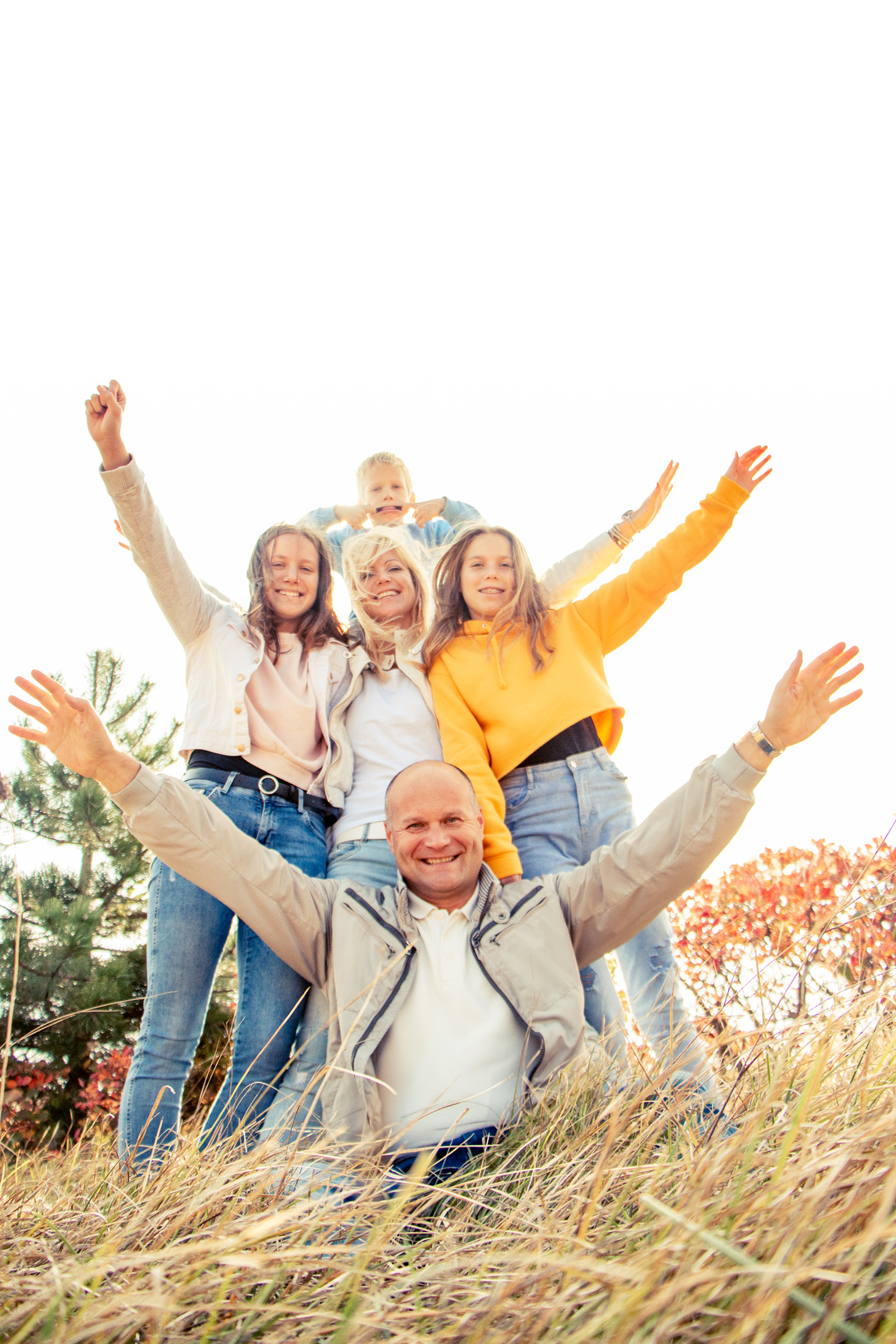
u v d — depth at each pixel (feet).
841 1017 5.79
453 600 11.40
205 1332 3.71
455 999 7.61
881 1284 3.45
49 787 31.58
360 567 11.75
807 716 7.54
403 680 11.09
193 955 9.14
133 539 10.01
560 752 10.21
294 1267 4.12
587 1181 5.11
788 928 15.44
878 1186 3.78
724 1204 4.20
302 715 10.48
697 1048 6.56
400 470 16.66
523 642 10.84
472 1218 5.69
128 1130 8.39
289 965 8.69
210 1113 8.72
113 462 9.75
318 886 8.45
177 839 7.69
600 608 11.40
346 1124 7.20
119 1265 3.93
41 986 27.12
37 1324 3.75
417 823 7.97
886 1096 5.29
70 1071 26.14
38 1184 6.09
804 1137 4.78
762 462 11.10
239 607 11.35
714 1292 3.41
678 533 11.25
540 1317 3.62
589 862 8.43
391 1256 4.72
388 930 7.86
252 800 9.75
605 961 9.84
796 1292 3.29
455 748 10.13
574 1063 7.45
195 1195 5.17
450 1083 7.30
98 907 30.35
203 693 10.52
